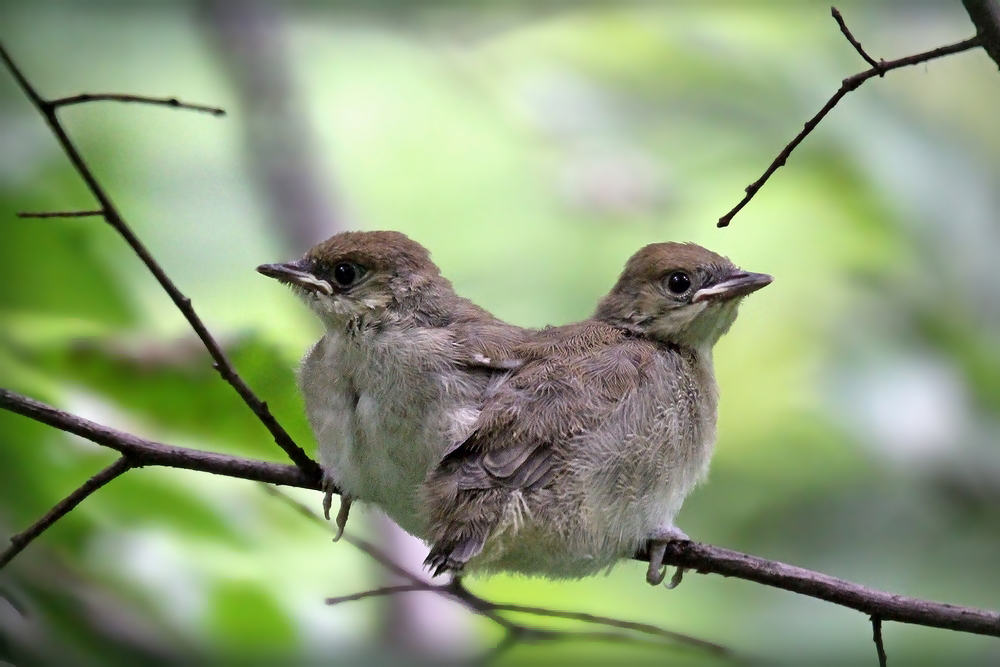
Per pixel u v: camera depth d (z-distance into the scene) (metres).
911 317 13.34
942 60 14.30
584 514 8.53
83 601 9.01
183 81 15.02
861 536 12.75
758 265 13.66
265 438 9.89
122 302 10.38
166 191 14.34
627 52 15.07
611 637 8.42
